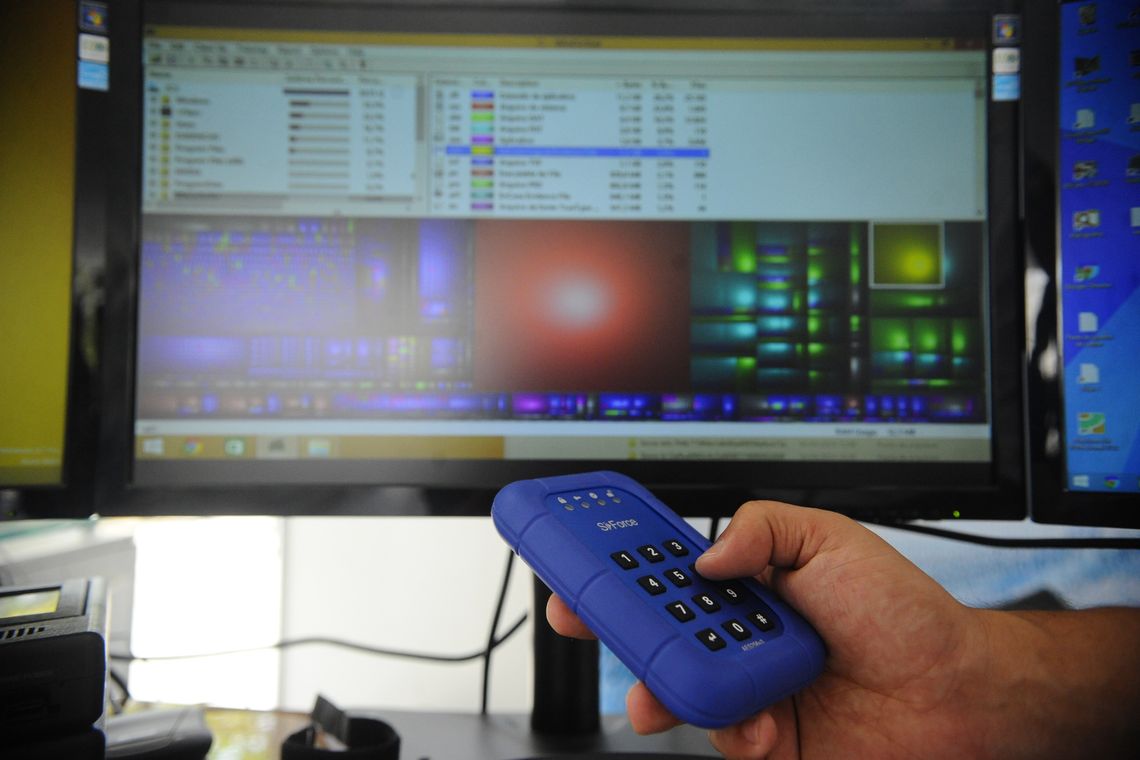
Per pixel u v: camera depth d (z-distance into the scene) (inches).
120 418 18.4
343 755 16.0
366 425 18.9
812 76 19.5
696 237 19.4
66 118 18.5
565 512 13.5
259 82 19.1
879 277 19.3
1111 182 18.4
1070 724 14.5
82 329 18.3
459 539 26.9
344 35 19.2
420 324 19.1
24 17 18.5
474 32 19.3
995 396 19.0
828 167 19.5
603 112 19.4
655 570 12.9
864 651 14.2
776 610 13.3
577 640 20.1
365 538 27.3
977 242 19.4
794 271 19.4
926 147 19.4
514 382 19.1
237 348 18.9
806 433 19.1
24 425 18.2
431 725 20.5
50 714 13.4
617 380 19.1
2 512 18.0
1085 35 18.6
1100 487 18.1
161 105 18.9
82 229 18.4
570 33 19.4
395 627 26.9
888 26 19.4
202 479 18.7
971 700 14.3
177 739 17.2
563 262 19.3
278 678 26.9
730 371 19.2
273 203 19.1
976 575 24.1
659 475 19.0
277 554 27.5
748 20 19.4
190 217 18.9
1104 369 18.2
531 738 19.6
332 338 19.0
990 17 19.3
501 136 19.3
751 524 13.6
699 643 11.4
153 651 24.9
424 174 19.3
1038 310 18.7
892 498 18.8
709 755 17.8
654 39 19.4
